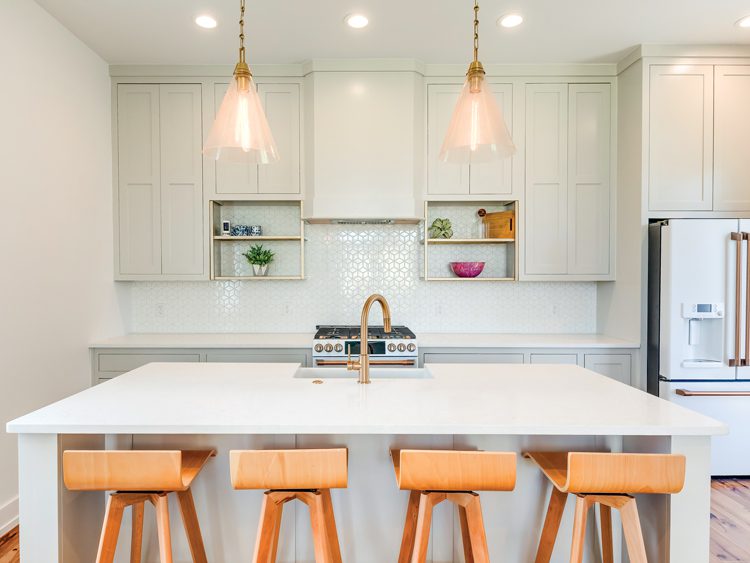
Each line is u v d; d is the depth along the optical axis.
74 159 3.21
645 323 3.37
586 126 3.69
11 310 2.61
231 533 1.88
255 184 3.69
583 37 3.24
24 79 2.72
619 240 3.64
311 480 1.47
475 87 1.82
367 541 1.90
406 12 2.91
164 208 3.70
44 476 1.61
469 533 1.66
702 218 3.35
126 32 3.16
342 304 4.05
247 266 4.01
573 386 2.10
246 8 2.85
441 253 4.05
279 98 3.67
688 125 3.35
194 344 3.43
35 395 2.80
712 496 2.88
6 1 2.57
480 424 1.56
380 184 3.58
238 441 1.89
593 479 1.48
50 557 1.61
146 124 3.68
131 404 1.79
